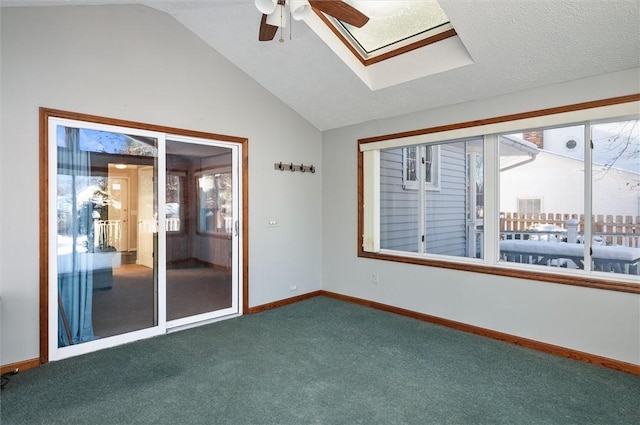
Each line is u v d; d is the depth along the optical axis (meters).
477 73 3.09
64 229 2.90
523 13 2.41
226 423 2.02
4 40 2.56
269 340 3.28
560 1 2.25
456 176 3.82
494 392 2.35
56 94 2.79
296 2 2.16
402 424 2.01
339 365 2.76
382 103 3.91
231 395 2.31
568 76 2.83
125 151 3.22
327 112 4.45
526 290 3.14
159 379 2.52
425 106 3.76
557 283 2.96
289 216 4.58
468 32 2.68
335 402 2.23
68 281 2.93
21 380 2.49
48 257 2.78
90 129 3.00
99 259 3.10
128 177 3.24
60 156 2.86
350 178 4.64
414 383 2.47
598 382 2.48
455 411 2.14
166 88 3.42
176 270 3.58
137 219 3.31
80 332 2.99
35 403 2.20
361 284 4.53
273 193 4.38
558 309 2.96
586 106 2.79
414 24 3.12
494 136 3.41
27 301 2.68
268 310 4.26
